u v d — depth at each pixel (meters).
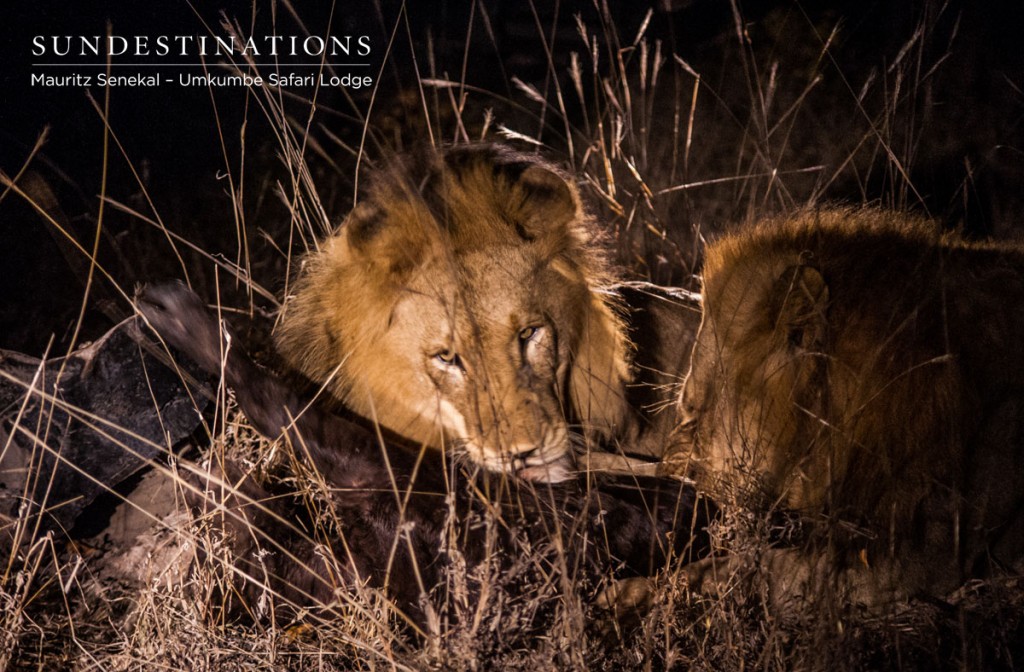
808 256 3.36
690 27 8.87
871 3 8.54
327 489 3.21
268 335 4.60
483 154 4.09
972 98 6.83
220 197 6.29
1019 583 3.09
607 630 3.10
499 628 2.83
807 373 3.22
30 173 4.73
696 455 3.49
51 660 3.05
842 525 3.07
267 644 2.98
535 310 3.77
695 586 3.23
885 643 2.96
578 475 3.53
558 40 8.58
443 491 3.24
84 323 5.09
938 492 3.15
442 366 3.74
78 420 3.48
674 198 5.89
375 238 3.79
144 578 3.28
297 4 7.19
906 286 3.25
